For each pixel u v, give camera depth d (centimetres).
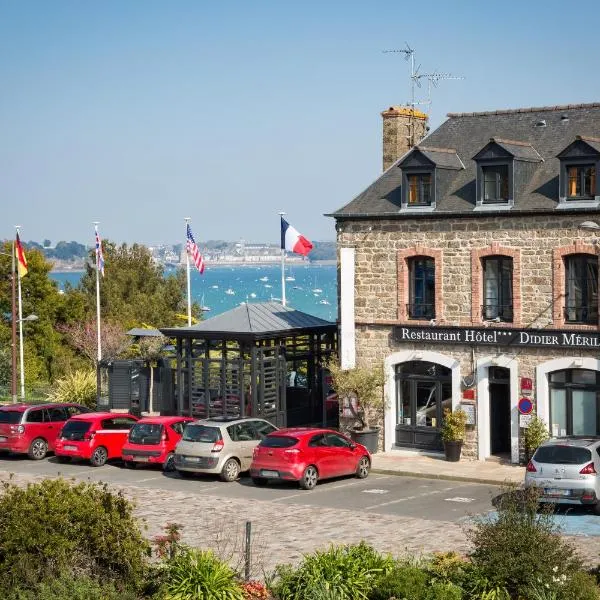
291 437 3269
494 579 1892
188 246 5272
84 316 7181
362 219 3853
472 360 3656
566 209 3431
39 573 1880
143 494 3191
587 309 3450
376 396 3819
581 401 3488
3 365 6028
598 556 2308
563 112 3878
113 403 4447
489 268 3638
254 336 3988
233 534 2622
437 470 3506
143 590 1930
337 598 1905
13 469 3725
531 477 2836
